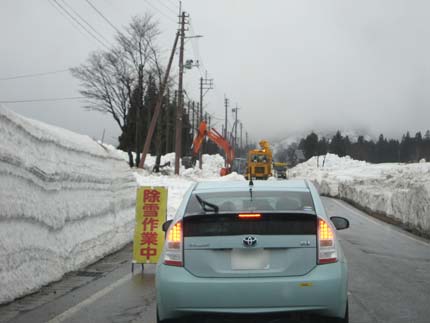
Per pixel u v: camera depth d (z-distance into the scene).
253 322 5.44
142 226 10.38
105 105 45.62
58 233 9.68
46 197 9.26
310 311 5.32
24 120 8.92
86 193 11.69
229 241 5.44
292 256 5.39
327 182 44.44
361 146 155.62
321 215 5.66
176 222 5.67
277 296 5.27
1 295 7.38
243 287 5.29
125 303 7.79
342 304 5.41
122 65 44.53
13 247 7.83
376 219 24.41
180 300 5.37
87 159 12.28
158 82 45.44
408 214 19.88
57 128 11.75
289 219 5.46
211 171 68.44
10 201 7.82
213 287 5.32
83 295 8.27
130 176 16.03
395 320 6.86
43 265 8.83
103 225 12.48
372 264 11.44
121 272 10.33
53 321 6.81
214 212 5.61
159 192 10.51
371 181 37.59
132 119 48.91
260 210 5.71
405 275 10.14
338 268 5.40
